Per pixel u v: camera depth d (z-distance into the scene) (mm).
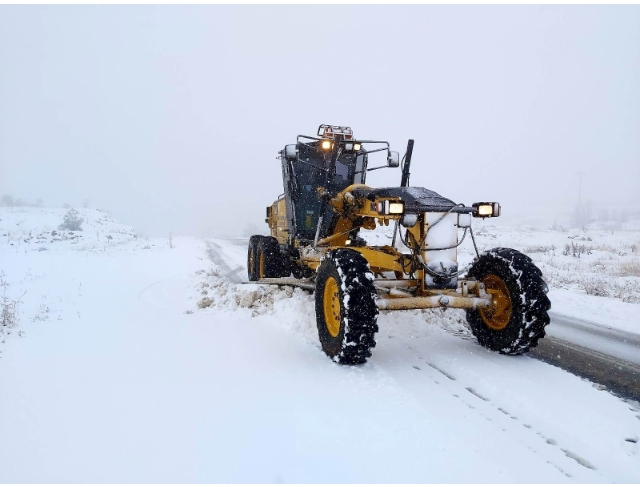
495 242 20562
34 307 7059
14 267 12109
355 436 3023
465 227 4727
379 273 5609
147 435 3047
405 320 5879
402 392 3721
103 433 3080
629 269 11484
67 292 8406
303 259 7043
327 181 6559
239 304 6699
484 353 4793
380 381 3959
